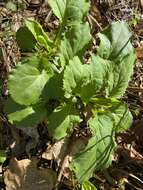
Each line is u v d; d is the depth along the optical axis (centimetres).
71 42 30
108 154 31
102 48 32
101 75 30
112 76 31
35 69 29
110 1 40
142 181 35
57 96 30
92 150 30
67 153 33
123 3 41
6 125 33
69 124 30
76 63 28
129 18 40
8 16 37
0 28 36
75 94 30
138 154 36
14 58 35
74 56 29
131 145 36
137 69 39
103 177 34
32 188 32
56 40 33
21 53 35
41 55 32
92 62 29
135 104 37
